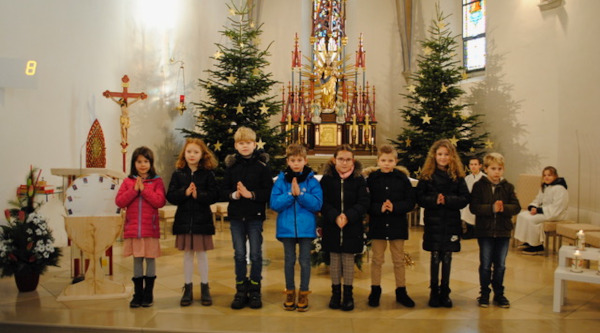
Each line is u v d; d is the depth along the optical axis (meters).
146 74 8.43
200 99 9.95
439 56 9.32
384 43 11.99
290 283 3.89
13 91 5.46
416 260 5.78
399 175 4.03
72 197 4.20
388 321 3.64
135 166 4.01
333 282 3.96
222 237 7.23
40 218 4.45
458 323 3.61
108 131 7.39
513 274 5.15
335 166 4.00
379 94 12.00
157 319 3.63
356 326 3.53
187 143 4.02
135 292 3.95
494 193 4.03
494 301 4.14
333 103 11.11
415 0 11.46
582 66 7.33
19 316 3.68
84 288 4.16
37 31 5.81
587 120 7.19
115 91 7.58
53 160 6.09
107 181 4.27
